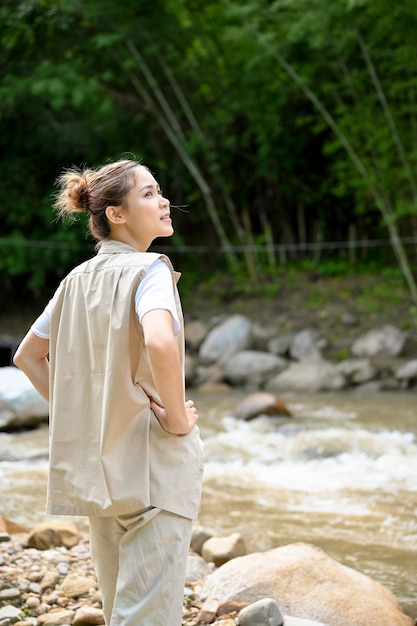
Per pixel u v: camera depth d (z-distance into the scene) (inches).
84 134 425.7
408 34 336.8
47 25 400.5
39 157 439.2
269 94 402.0
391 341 351.9
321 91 397.4
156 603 68.4
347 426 247.3
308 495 176.7
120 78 413.4
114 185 74.9
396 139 354.0
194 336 389.1
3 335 418.9
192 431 72.1
